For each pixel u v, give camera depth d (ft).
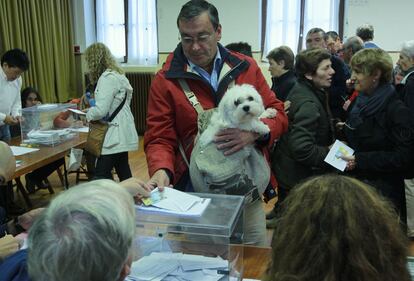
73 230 2.32
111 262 2.38
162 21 21.45
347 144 7.66
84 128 12.96
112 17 22.61
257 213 5.35
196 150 5.15
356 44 12.67
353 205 2.11
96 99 10.87
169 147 5.37
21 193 13.71
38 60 19.69
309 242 2.10
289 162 8.35
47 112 11.54
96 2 22.68
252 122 5.05
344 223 2.06
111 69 11.05
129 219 2.54
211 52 5.21
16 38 18.53
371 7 18.72
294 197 2.33
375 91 6.90
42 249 2.34
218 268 3.66
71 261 2.30
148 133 5.47
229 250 3.69
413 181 9.21
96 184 2.64
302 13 19.89
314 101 7.86
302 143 7.68
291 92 8.21
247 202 5.09
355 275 2.01
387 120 6.74
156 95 5.41
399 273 2.06
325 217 2.10
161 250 3.81
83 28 22.79
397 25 18.63
